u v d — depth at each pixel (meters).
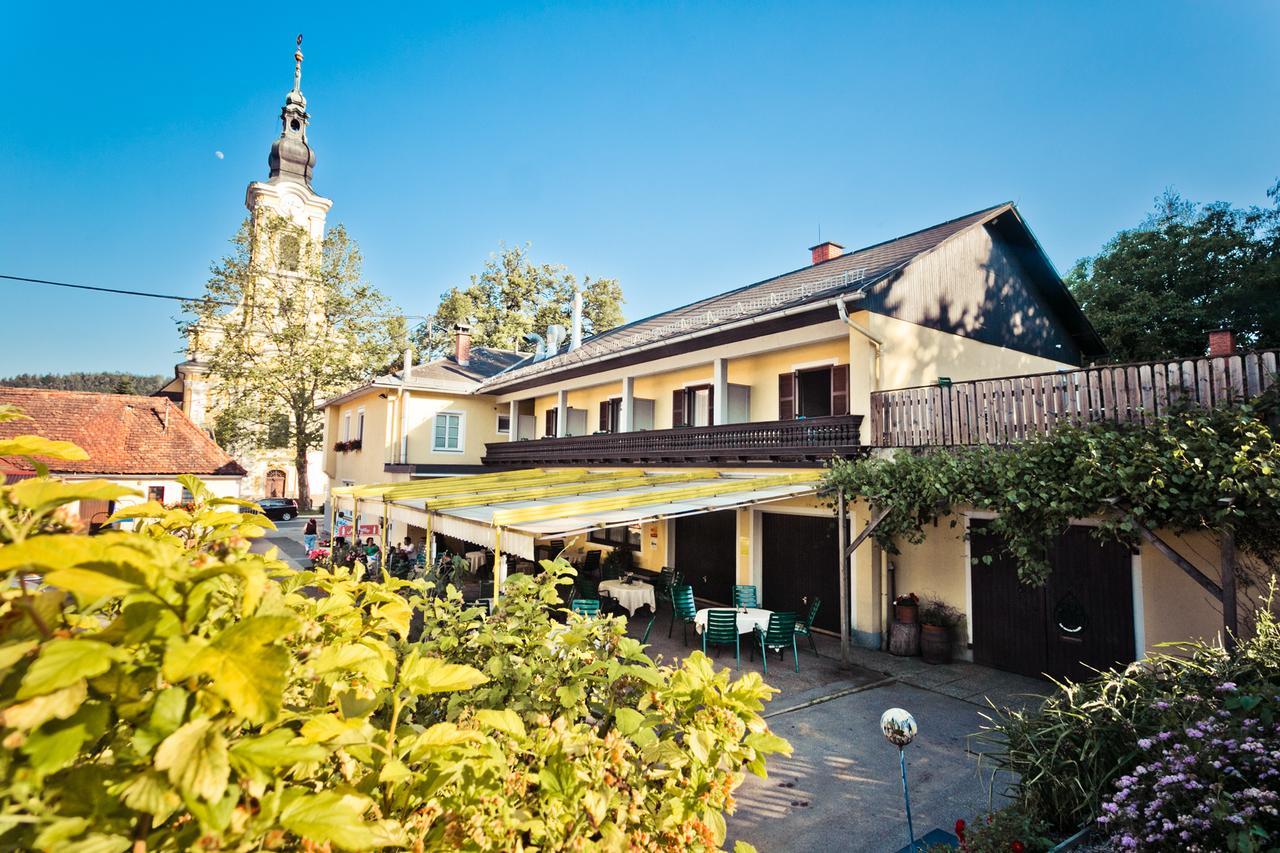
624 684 4.20
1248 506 6.57
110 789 1.57
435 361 30.86
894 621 11.97
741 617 11.62
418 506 12.16
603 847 2.64
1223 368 7.54
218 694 1.62
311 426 42.16
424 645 4.61
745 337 15.02
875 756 7.53
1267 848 3.10
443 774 2.41
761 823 6.11
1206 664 4.82
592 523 8.98
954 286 14.53
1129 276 22.08
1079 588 9.92
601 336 29.23
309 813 1.74
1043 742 4.69
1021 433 9.66
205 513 2.83
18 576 1.70
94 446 22.27
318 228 47.91
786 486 11.62
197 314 37.97
